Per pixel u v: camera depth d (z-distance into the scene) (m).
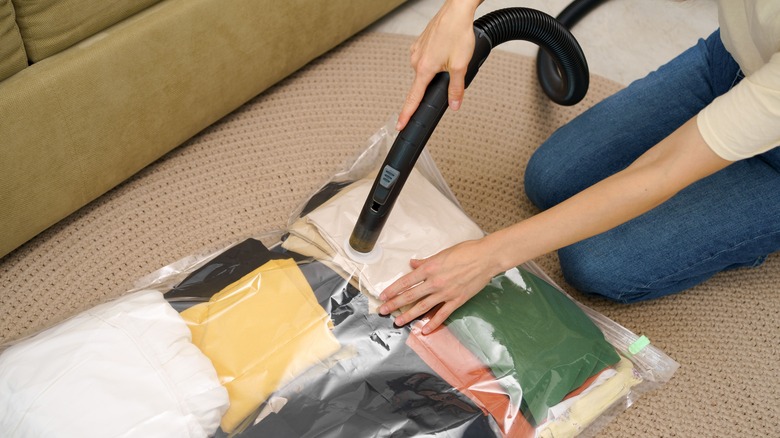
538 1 1.99
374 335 1.03
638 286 1.33
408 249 1.11
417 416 0.96
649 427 1.27
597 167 1.42
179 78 1.37
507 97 1.74
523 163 1.63
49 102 1.18
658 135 1.41
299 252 1.11
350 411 0.95
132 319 0.93
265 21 1.47
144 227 1.40
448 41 0.93
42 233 1.36
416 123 0.95
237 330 0.98
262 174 1.51
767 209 1.25
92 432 0.82
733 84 1.31
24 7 1.12
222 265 1.08
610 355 1.10
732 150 0.92
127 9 1.26
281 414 0.93
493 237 1.03
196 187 1.47
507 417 0.99
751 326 1.43
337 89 1.70
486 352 1.03
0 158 1.15
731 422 1.30
